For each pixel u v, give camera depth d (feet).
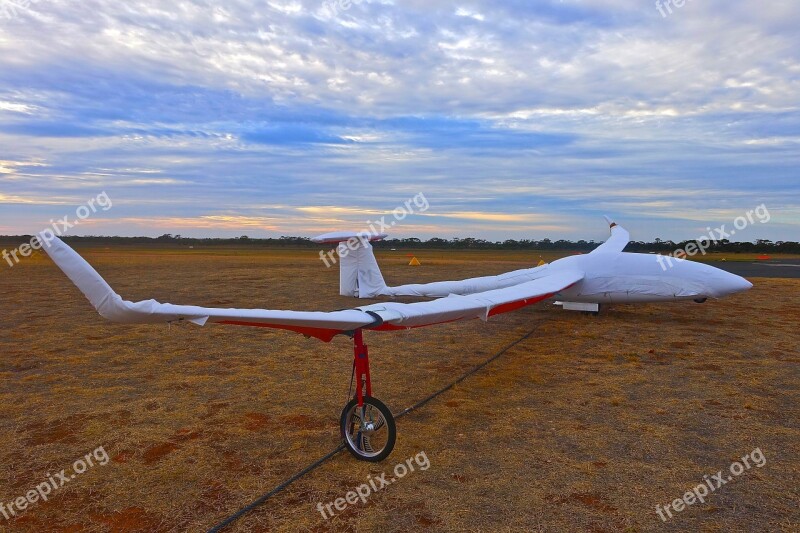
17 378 22.33
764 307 42.68
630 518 11.11
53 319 37.04
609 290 36.45
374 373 23.35
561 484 12.69
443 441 15.49
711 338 30.32
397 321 15.43
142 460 14.19
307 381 21.90
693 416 17.40
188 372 23.34
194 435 15.98
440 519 11.13
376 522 11.05
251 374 22.99
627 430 16.19
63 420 17.28
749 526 10.80
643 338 30.63
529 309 42.29
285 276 73.41
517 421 17.11
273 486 12.73
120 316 11.85
